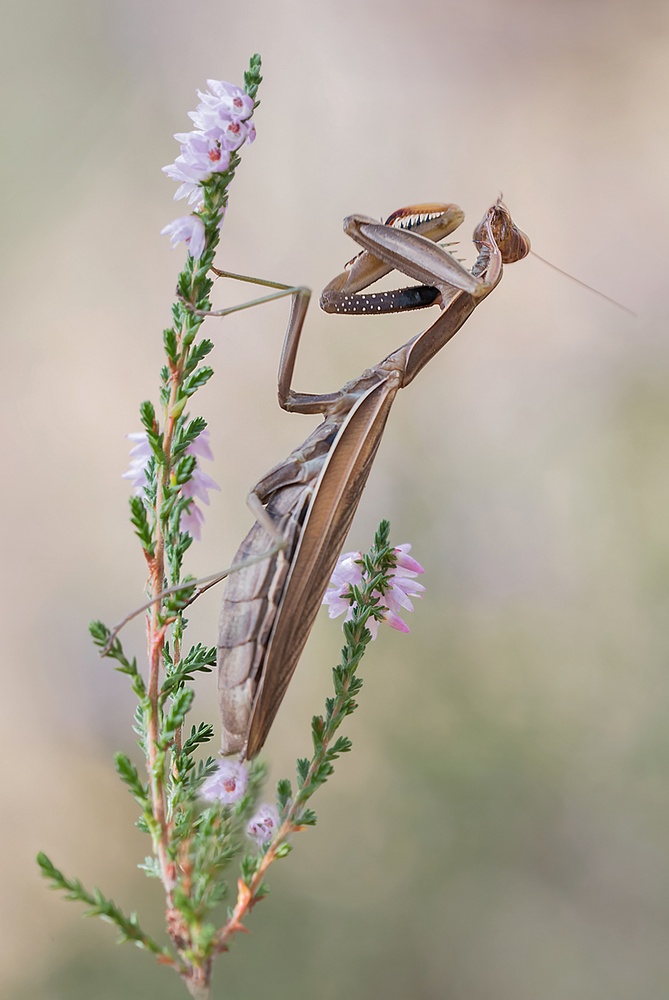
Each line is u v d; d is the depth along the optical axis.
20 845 0.64
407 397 0.79
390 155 0.95
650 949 0.59
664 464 0.73
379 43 1.00
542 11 1.03
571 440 0.76
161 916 0.61
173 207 0.89
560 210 0.96
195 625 0.70
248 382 0.79
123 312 0.85
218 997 0.57
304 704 0.67
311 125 0.95
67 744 0.67
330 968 0.59
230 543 0.75
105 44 0.92
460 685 0.66
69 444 0.81
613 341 0.85
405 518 0.73
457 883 0.62
